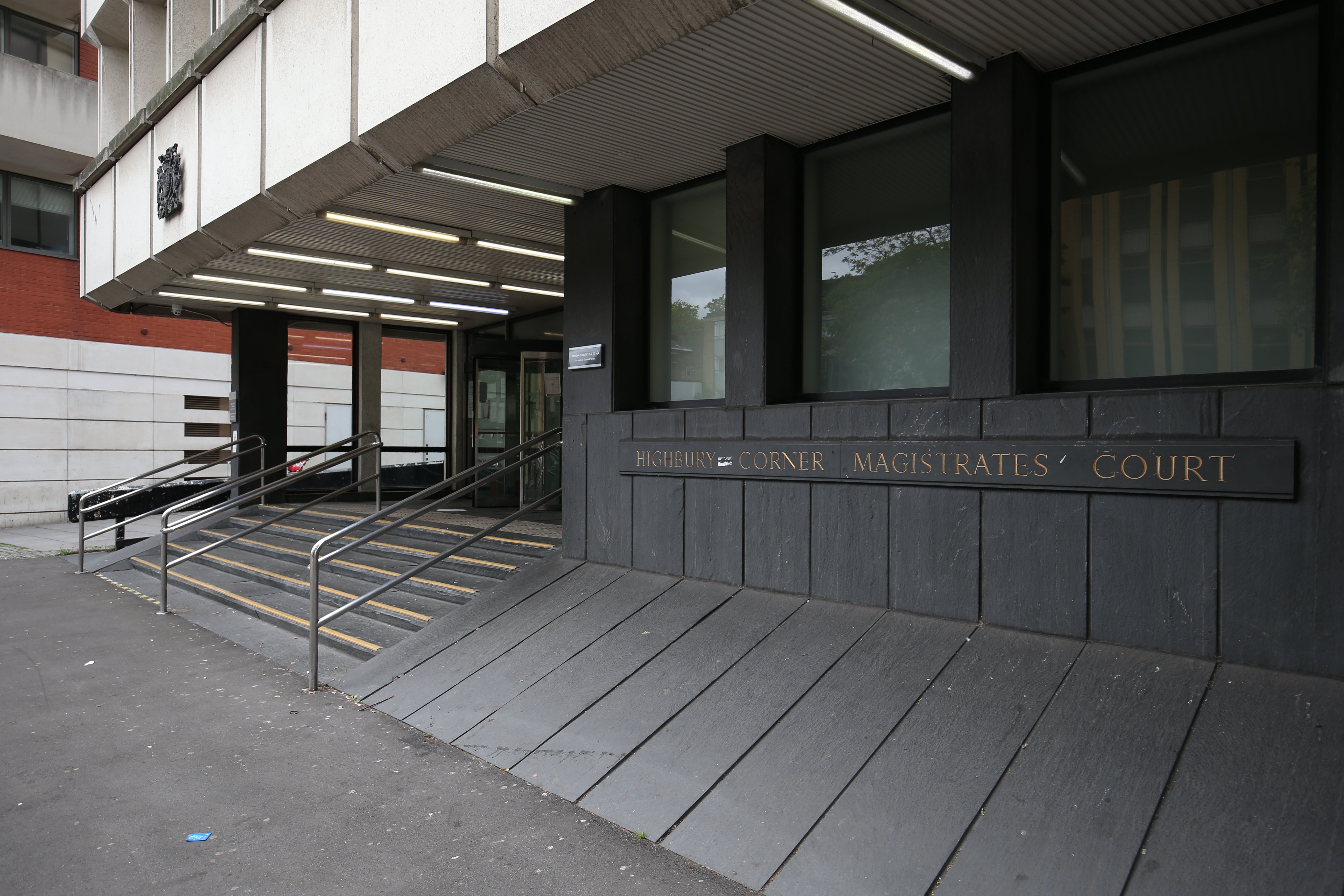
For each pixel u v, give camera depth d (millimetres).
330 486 13734
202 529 11734
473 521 9953
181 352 19875
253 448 12688
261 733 4879
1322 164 3598
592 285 6793
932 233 5117
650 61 4453
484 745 4523
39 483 17734
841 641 4555
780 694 4227
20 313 17641
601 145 5727
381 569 8195
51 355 17969
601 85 4758
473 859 3402
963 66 4301
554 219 7512
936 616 4531
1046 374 4523
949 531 4484
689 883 3207
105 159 11281
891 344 5312
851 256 5523
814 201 5715
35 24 18438
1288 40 3844
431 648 5836
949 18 3943
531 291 10812
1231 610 3580
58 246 18594
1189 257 4129
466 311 12500
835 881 3062
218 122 8219
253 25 7508
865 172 5453
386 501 13656
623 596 5855
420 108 5520
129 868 3365
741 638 4855
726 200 5945
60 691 5730
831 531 5016
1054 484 4066
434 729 4828
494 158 6027
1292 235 3840
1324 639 3361
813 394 5676
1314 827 2738
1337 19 3404
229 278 10055
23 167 18125
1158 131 4227
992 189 4406
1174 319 4172
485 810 3844
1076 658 3881
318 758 4480
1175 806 2965
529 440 9727
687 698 4414
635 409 6656
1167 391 3795
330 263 8938
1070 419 4082
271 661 6438
